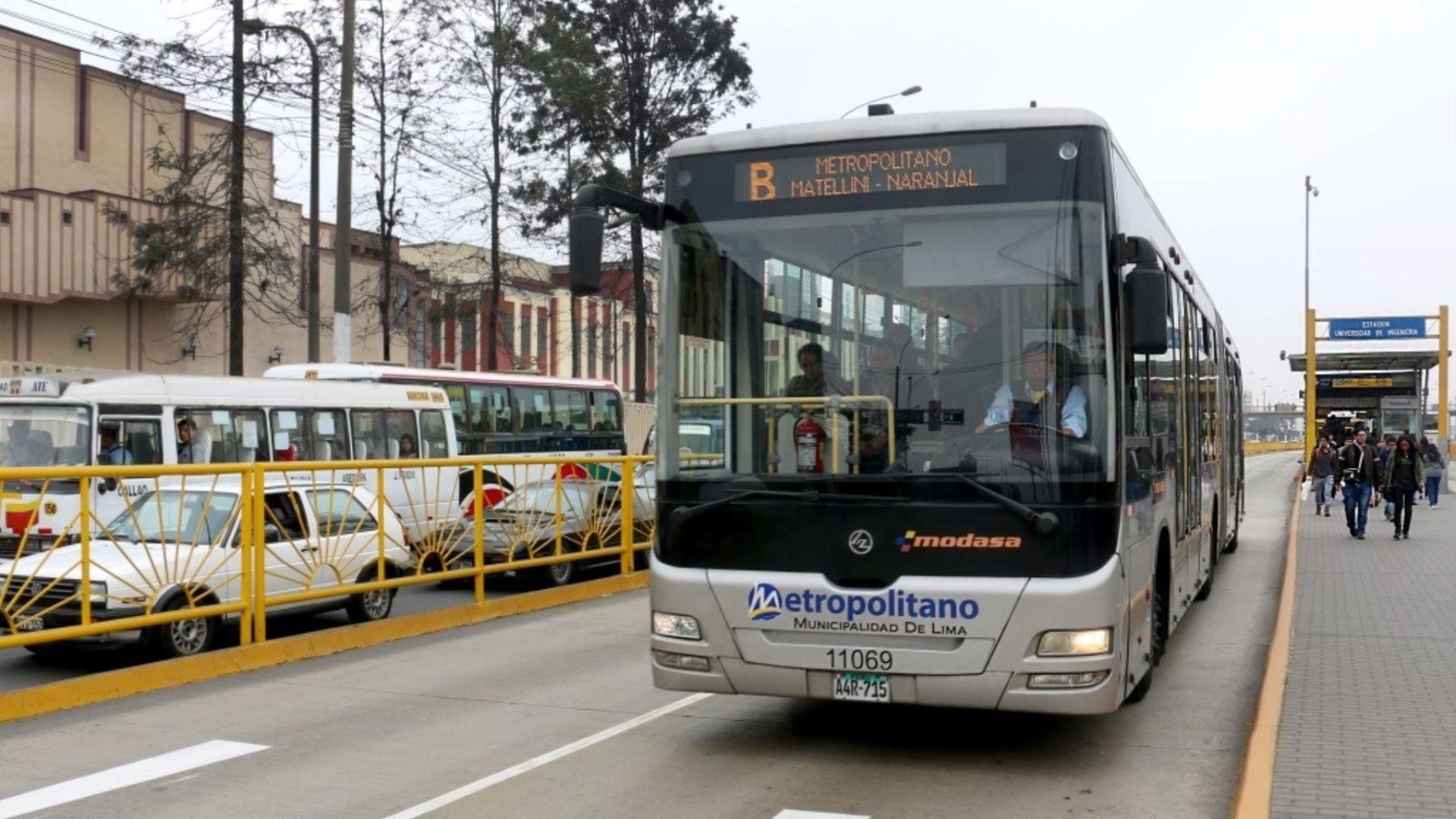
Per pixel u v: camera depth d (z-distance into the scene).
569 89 34.28
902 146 7.39
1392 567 17.78
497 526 14.22
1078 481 6.83
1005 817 6.48
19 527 10.52
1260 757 7.01
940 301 7.17
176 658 10.54
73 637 9.57
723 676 7.25
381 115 32.50
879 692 6.97
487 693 9.75
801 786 7.06
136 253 30.67
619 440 30.98
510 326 45.53
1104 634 6.76
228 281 28.88
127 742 8.24
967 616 6.80
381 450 22.56
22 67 33.38
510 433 27.20
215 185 33.53
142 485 11.77
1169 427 9.78
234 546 11.62
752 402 7.39
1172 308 10.12
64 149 34.44
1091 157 7.14
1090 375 6.95
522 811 6.63
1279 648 10.40
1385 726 8.05
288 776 7.39
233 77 27.94
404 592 16.67
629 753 7.85
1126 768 7.43
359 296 40.41
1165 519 9.41
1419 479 22.64
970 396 7.04
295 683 10.19
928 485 6.98
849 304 7.30
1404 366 37.44
